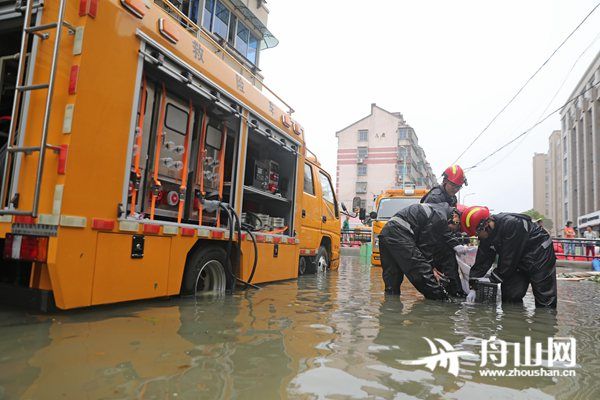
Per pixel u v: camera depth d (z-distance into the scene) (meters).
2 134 3.55
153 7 3.62
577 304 5.45
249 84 5.26
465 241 8.44
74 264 2.90
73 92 2.93
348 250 20.64
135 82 3.41
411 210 5.76
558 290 7.40
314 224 7.91
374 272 9.55
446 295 5.36
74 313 3.14
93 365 2.07
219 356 2.33
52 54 3.00
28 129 2.98
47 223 2.82
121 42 3.28
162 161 4.03
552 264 5.21
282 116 6.17
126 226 3.30
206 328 2.97
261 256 5.58
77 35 2.99
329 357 2.42
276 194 6.27
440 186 6.52
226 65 4.75
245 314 3.58
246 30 17.95
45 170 2.87
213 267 4.70
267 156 6.48
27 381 1.83
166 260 3.77
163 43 3.69
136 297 3.44
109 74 3.18
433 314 4.16
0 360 2.08
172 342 2.56
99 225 3.07
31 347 2.30
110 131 3.19
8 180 2.98
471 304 5.08
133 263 3.41
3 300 3.13
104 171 3.14
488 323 3.78
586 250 15.94
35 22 3.10
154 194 3.84
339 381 2.03
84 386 1.81
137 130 3.63
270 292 5.14
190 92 4.20
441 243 5.76
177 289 3.92
